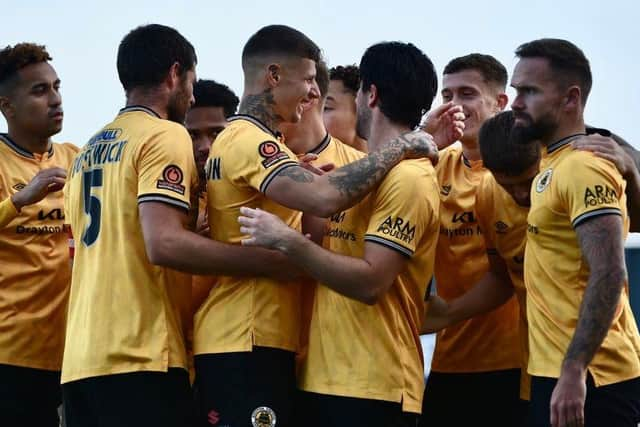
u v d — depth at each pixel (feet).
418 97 68.69
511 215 75.25
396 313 67.72
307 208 65.05
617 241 62.34
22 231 84.89
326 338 67.56
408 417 67.92
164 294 68.80
